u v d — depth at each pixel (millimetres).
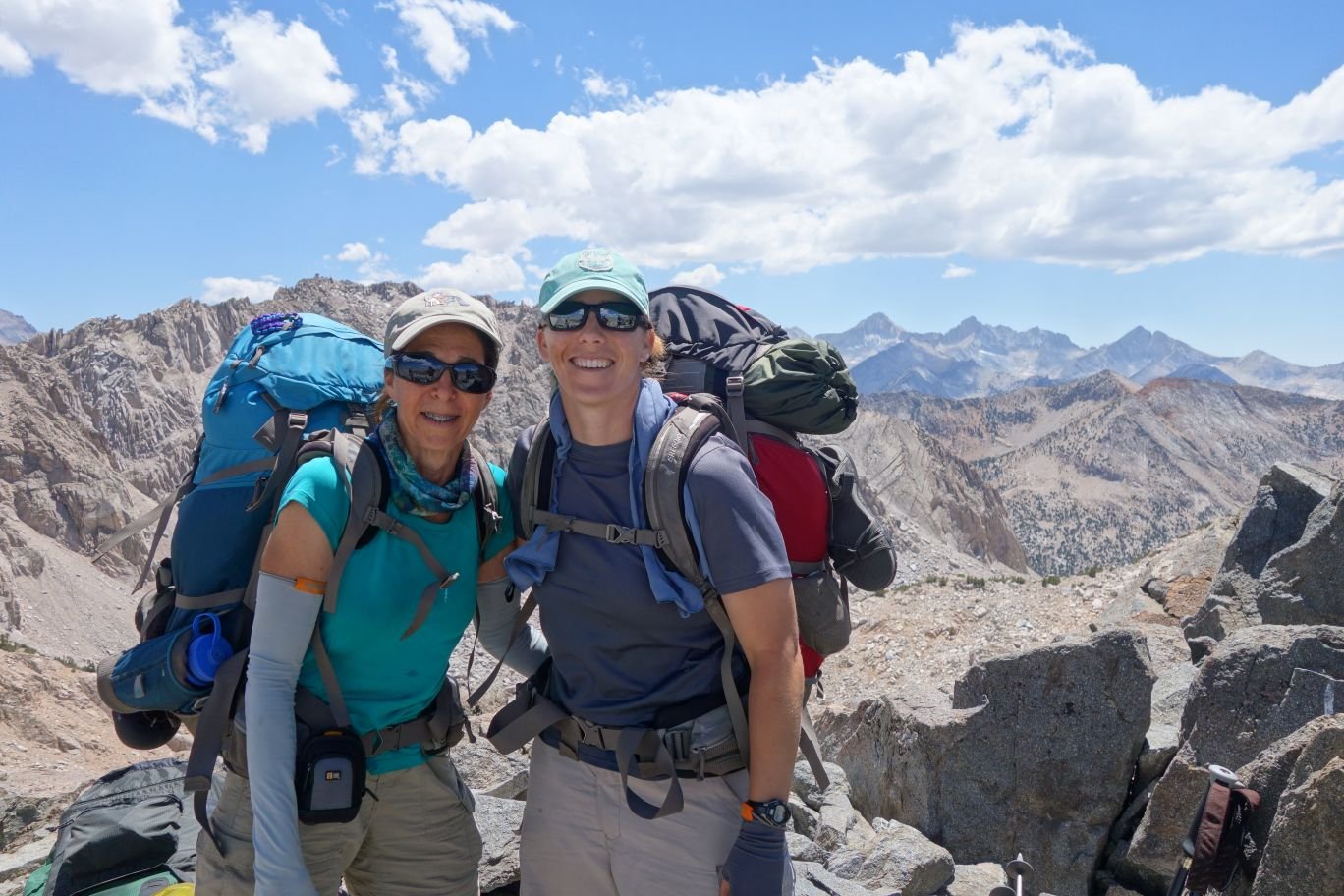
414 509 3182
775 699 2967
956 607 20656
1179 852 5891
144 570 3578
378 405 3346
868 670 18859
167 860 4660
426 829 3473
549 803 3426
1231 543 10211
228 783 3287
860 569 3924
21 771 10914
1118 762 6512
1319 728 4832
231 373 3365
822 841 6613
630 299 3051
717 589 2998
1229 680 6012
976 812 6801
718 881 3145
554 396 3287
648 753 3104
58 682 34906
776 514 3645
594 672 3203
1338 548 8289
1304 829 4273
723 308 4109
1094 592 19562
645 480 2994
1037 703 6777
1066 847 6516
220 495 3258
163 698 3150
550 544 3166
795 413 3650
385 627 3141
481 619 3668
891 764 7363
